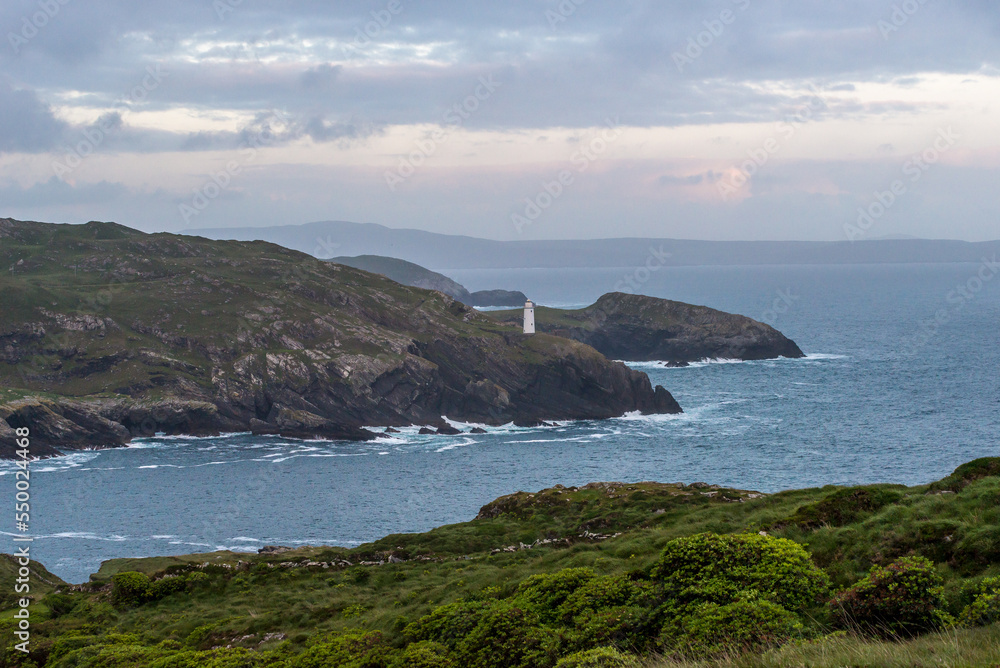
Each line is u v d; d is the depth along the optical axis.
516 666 19.55
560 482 115.19
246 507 106.31
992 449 121.38
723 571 19.94
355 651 24.53
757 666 13.38
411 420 167.25
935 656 12.29
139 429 158.50
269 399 167.62
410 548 50.28
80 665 30.80
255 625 35.69
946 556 19.94
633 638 18.84
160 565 53.97
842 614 17.11
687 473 116.00
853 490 28.02
